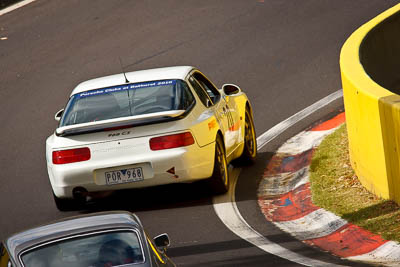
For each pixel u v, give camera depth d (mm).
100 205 43000
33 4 102750
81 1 101000
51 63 80312
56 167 39531
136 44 82562
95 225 22719
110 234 22266
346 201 37500
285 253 31984
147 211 40844
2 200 46875
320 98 61156
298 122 55781
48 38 88562
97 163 39062
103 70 75812
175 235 36438
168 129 38906
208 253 33031
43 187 48500
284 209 39375
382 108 34406
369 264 29297
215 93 44938
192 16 89625
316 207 37844
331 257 30984
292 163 47156
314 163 44938
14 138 60781
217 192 42156
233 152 44875
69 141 39375
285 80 66938
